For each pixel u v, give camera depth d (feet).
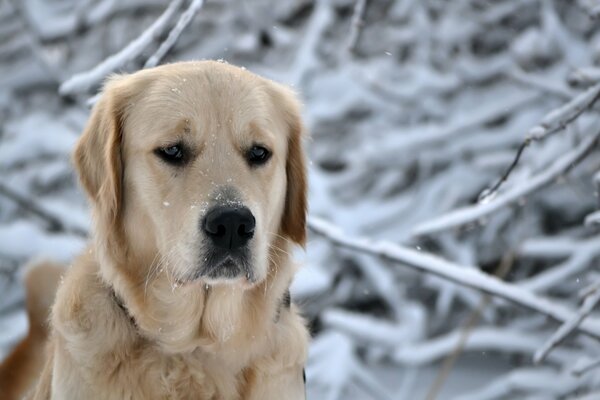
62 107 37.73
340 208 34.78
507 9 38.01
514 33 38.78
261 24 38.52
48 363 16.12
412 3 37.70
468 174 36.22
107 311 14.78
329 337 32.53
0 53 37.42
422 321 33.45
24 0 36.68
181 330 14.88
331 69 38.11
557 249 33.63
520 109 36.35
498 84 37.17
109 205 15.20
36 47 36.50
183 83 15.23
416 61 37.58
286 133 16.57
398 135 35.96
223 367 15.19
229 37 38.27
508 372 35.42
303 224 16.57
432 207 35.96
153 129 14.96
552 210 36.91
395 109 37.19
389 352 34.55
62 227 34.37
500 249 36.78
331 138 38.22
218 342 15.03
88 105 17.75
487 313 34.96
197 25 38.47
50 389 15.61
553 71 35.50
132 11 38.17
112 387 14.62
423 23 37.60
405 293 37.42
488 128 38.11
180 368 14.93
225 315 14.96
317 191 34.65
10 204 36.01
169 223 14.64
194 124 14.84
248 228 14.29
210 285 14.85
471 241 36.35
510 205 20.02
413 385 34.58
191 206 14.38
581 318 19.27
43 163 36.42
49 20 36.68
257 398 15.29
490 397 31.53
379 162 36.55
